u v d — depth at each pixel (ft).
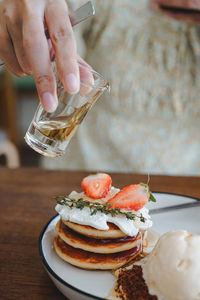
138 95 2.34
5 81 4.79
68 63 0.86
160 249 0.93
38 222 1.31
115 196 1.07
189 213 1.25
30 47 0.89
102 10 2.34
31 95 5.47
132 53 2.31
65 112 0.97
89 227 1.03
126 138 2.41
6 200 1.50
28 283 0.98
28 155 5.17
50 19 0.93
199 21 2.20
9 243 1.18
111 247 1.00
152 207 1.30
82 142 2.51
